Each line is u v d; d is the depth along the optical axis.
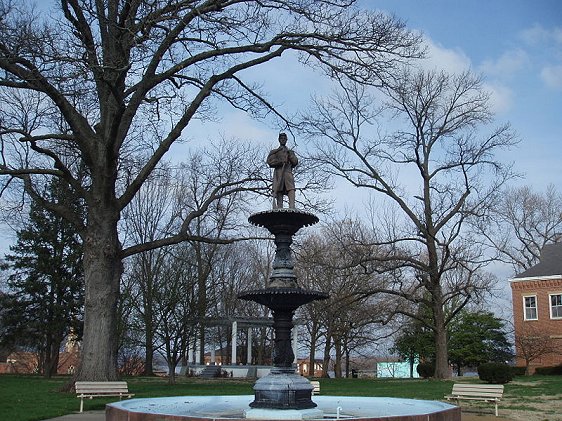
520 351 44.06
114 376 20.59
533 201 62.31
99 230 20.98
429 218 33.59
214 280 41.78
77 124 20.83
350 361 60.84
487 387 16.67
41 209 39.66
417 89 33.50
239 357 62.00
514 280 47.59
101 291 20.67
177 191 43.22
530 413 16.53
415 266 33.91
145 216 41.88
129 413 9.19
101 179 20.97
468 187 34.16
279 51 22.69
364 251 35.16
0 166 21.56
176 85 23.14
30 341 39.94
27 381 27.12
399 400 14.11
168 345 28.62
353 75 22.91
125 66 18.00
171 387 23.22
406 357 50.38
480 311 48.16
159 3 18.95
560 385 26.45
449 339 46.06
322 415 11.44
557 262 46.88
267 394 11.58
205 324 34.94
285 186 13.12
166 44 20.33
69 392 19.66
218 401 14.13
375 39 22.33
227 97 23.86
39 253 39.75
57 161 21.48
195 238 23.55
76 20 20.28
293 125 25.12
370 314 42.28
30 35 17.88
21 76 18.55
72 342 43.88
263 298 11.90
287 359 12.11
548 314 45.34
